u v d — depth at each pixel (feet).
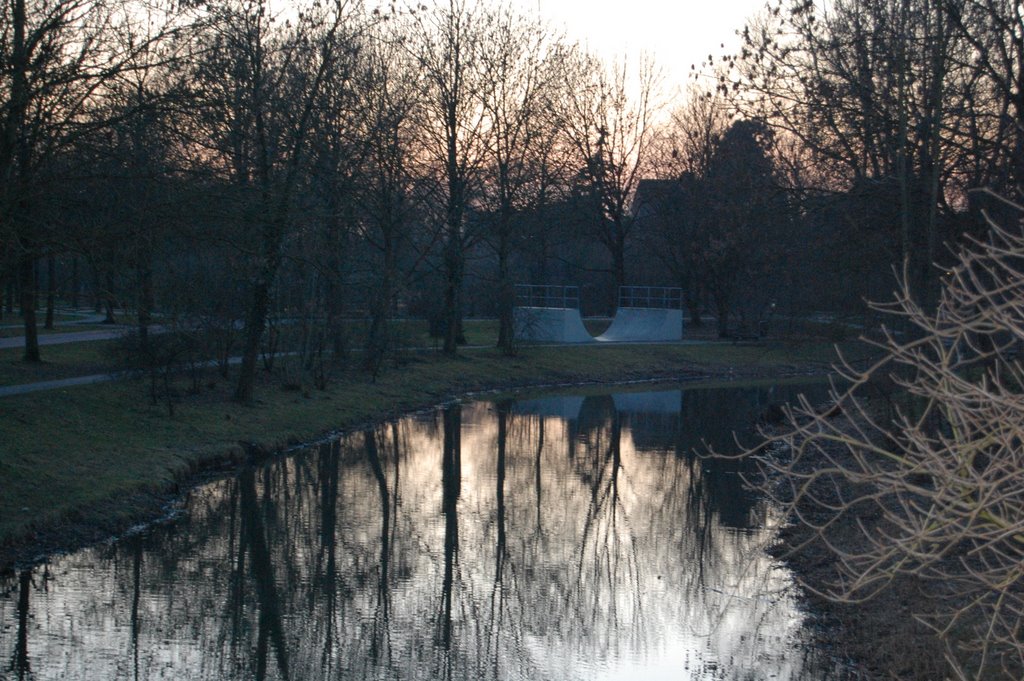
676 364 149.38
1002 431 17.31
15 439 54.60
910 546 17.62
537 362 137.90
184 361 76.38
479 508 60.29
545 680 33.45
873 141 52.54
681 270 173.99
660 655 35.40
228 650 35.96
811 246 56.44
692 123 147.84
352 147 87.81
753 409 99.50
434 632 38.65
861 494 49.52
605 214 187.83
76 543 46.50
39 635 36.29
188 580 43.73
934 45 47.16
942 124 48.16
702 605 40.60
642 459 76.54
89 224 45.21
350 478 68.28
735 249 61.87
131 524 50.78
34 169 41.83
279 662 34.99
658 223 176.24
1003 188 44.98
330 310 94.48
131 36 45.32
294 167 65.87
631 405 109.40
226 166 53.67
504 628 38.88
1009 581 17.21
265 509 57.67
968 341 18.62
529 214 132.77
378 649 36.78
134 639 36.40
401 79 107.76
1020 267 40.63
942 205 50.21
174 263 70.49
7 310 163.12
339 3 83.35
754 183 57.11
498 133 123.44
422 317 145.48
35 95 40.86
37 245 42.80
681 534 52.85
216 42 51.70
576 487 66.74
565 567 47.24
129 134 45.32
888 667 29.71
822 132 54.03
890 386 50.57
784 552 45.68
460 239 125.08
